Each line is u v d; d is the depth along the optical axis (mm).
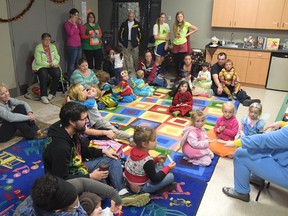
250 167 1982
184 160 2691
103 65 5895
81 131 1825
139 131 2018
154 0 6523
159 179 2059
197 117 2607
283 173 1815
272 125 2145
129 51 6289
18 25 4492
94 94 2764
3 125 2945
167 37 5918
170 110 3895
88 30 5594
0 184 2260
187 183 2332
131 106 4160
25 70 4738
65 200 1144
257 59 5457
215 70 4816
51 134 1761
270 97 4949
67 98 2705
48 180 1151
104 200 1995
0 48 4250
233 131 2871
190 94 3904
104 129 2842
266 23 5480
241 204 2117
